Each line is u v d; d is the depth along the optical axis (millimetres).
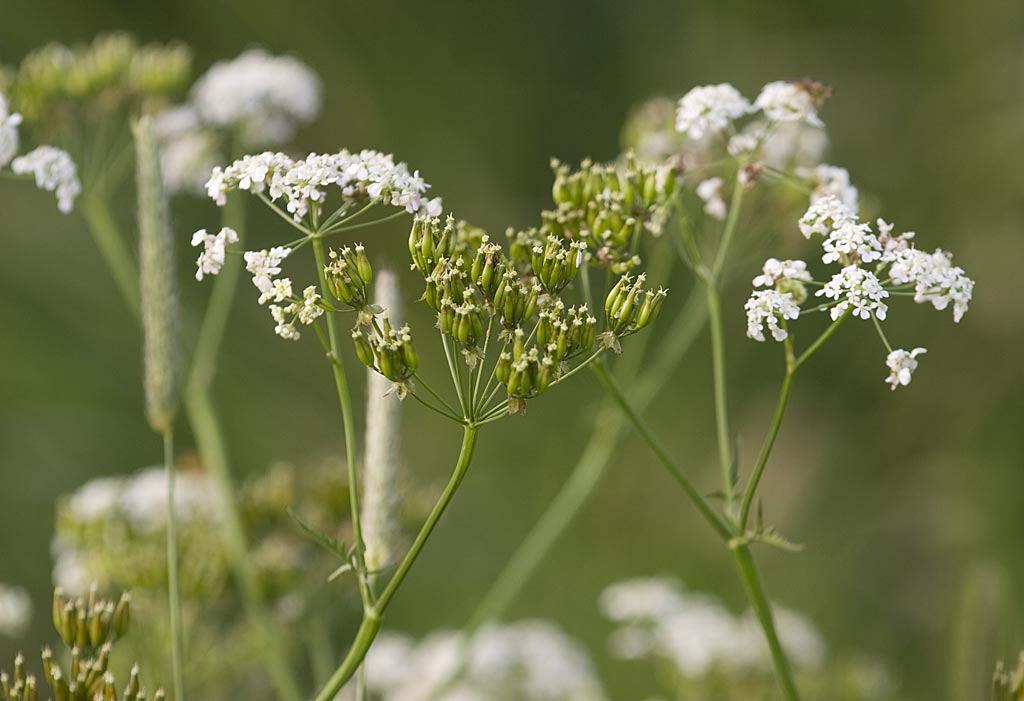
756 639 7465
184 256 12602
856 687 7578
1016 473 11609
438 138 14125
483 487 12586
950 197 13641
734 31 14844
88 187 7305
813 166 6371
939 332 13156
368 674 7230
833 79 14328
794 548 4328
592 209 4645
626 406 4555
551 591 11914
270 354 12617
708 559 11930
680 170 4887
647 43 14977
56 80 7199
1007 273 12953
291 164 3900
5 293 12141
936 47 14266
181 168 7867
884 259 3912
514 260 4551
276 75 7926
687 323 7508
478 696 7062
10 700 3846
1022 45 13773
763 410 12664
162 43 13750
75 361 12156
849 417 12969
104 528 6254
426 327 12977
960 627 4410
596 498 12438
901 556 11414
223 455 6621
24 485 11398
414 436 12930
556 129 14766
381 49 14102
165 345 4699
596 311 9180
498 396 7625
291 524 6586
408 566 3670
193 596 5969
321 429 12516
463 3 14445
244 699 6844
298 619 6449
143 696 3871
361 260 3738
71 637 4004
